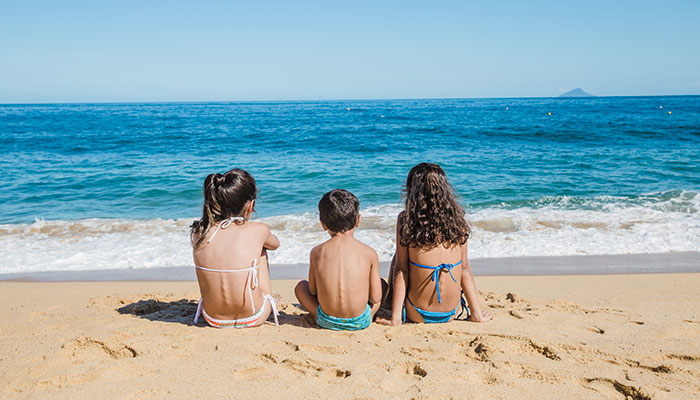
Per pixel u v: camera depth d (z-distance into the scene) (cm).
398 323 330
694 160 1479
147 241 707
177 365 251
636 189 1098
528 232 728
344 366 249
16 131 3086
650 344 277
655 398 212
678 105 7806
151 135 2728
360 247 320
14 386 229
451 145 2088
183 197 1089
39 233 757
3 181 1255
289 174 1363
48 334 303
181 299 421
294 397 218
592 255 616
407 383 233
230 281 304
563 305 387
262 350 272
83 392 223
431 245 321
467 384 229
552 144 2036
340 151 1942
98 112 7638
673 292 446
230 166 1522
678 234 693
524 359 256
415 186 325
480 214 855
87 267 591
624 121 3391
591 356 260
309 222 820
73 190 1156
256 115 5919
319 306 324
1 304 407
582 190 1101
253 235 315
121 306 397
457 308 343
